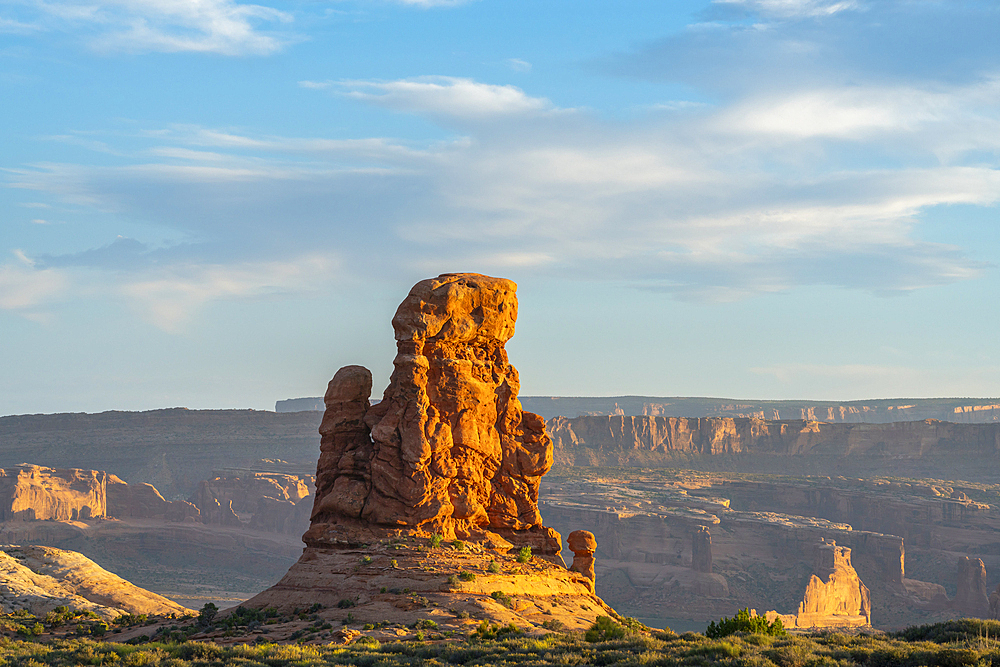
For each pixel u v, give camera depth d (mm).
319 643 50406
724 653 42750
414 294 67875
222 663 44844
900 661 40094
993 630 46812
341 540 64188
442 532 64375
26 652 51281
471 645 47375
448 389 66500
